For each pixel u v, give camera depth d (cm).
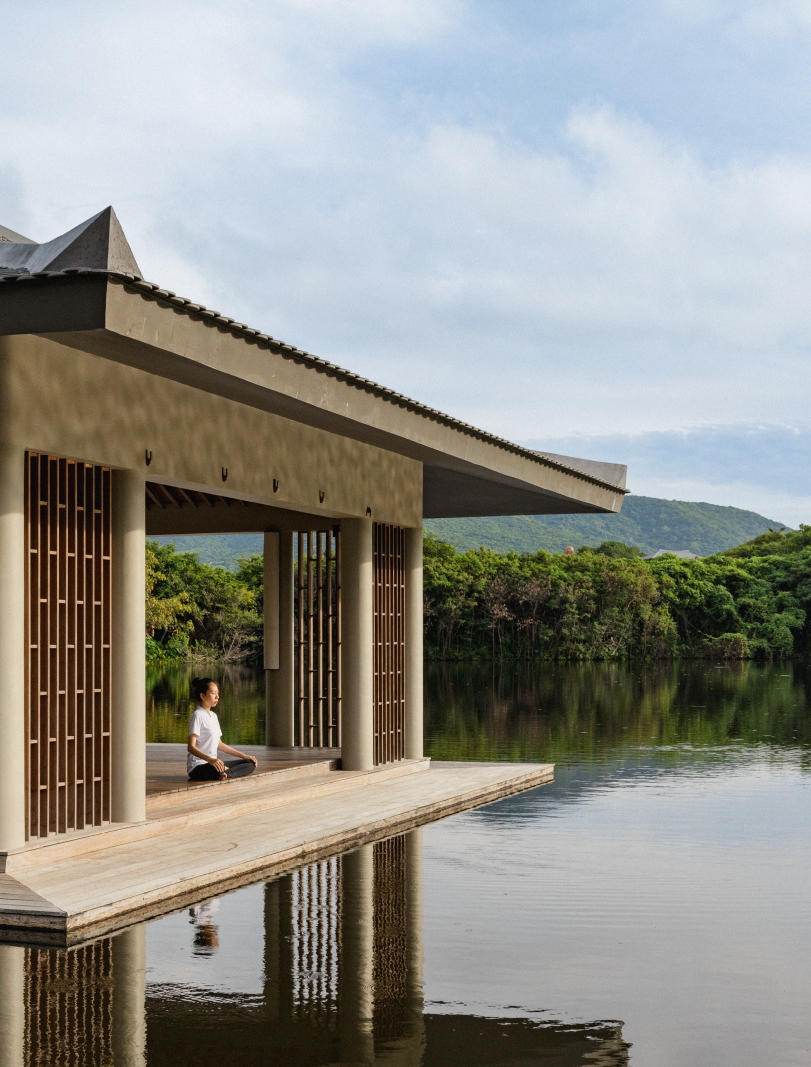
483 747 1616
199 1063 435
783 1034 470
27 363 715
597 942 609
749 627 5878
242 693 2928
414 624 1321
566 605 5366
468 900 703
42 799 759
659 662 5459
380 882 755
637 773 1336
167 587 4700
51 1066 430
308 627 1387
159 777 1041
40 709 752
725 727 1958
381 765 1241
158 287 640
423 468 1346
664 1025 481
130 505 822
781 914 673
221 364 728
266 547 1370
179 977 544
